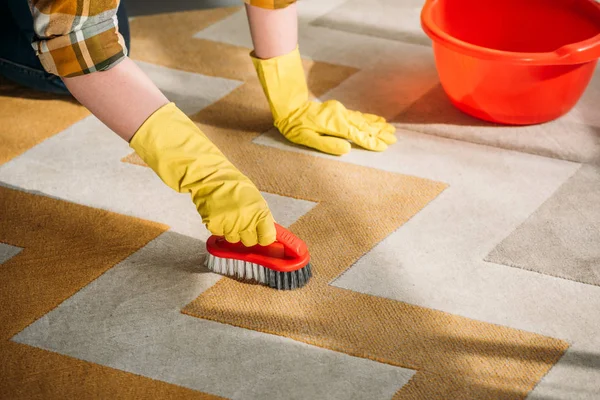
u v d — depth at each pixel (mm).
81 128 1771
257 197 1257
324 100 1869
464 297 1309
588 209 1508
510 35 1948
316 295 1313
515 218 1484
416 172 1615
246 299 1309
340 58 2047
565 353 1209
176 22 2225
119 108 1191
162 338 1239
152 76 1970
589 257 1392
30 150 1693
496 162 1646
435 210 1505
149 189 1574
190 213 1511
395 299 1305
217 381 1163
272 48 1650
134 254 1408
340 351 1212
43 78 1834
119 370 1185
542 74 1636
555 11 1874
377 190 1560
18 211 1510
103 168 1637
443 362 1190
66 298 1316
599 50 1598
